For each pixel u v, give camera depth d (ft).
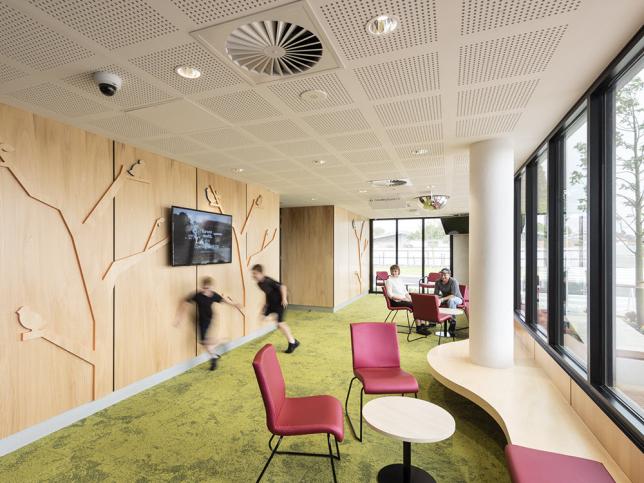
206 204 16.21
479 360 11.91
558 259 11.42
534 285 15.03
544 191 14.25
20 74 7.35
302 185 20.17
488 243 11.68
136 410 11.10
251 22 5.71
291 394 12.31
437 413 7.67
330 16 5.51
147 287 12.95
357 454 8.76
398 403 8.16
